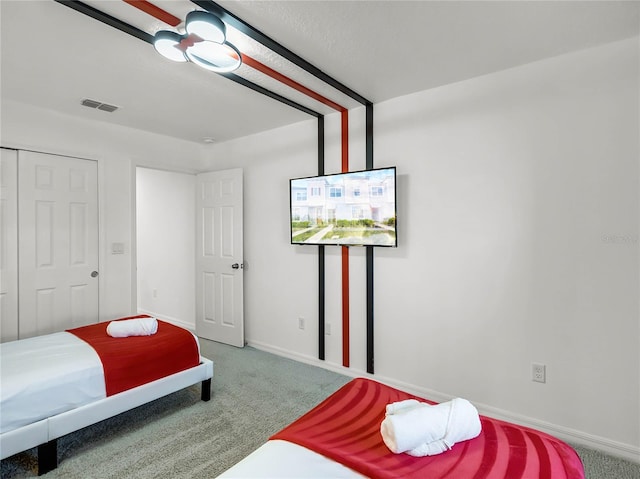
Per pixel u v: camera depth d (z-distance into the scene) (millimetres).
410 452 1233
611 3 1633
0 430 1678
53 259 3139
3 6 1626
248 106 2975
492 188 2367
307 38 1931
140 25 1795
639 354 1939
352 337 3070
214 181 4047
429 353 2650
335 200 2988
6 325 2896
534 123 2215
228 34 1897
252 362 3410
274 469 1181
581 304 2090
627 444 1973
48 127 3064
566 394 2143
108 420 2348
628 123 1946
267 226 3691
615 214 1987
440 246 2582
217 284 4047
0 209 2859
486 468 1164
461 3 1630
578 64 2070
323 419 1493
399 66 2260
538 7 1664
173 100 2836
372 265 2906
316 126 3281
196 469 1879
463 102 2469
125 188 3574
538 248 2217
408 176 2721
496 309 2367
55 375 1885
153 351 2311
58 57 2133
